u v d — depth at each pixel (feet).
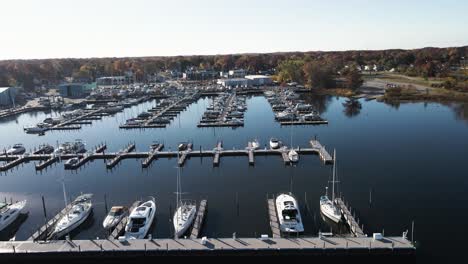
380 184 220.64
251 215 183.93
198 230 164.04
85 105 574.15
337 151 291.79
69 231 169.89
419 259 143.64
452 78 650.43
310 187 219.00
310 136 344.28
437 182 222.07
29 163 289.33
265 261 145.59
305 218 178.91
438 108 473.26
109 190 225.15
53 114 522.06
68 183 240.53
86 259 147.64
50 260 147.84
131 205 198.90
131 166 271.90
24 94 650.43
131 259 147.23
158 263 146.72
